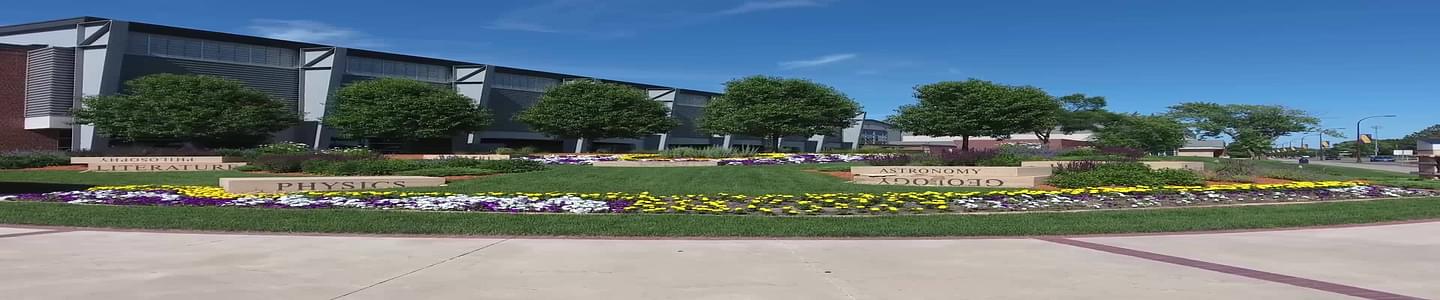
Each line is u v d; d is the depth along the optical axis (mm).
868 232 9758
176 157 29094
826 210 12547
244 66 51000
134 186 17422
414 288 5922
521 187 17641
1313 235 9711
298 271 6703
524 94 65438
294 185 16484
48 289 5727
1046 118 50031
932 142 90875
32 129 44875
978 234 9719
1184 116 79500
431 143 53375
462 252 7984
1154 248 8391
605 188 17391
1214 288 5902
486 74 61125
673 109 75375
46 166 29453
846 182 19688
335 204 12844
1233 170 24016
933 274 6617
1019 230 9992
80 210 11789
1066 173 18969
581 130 51156
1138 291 5777
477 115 50156
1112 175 18125
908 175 19656
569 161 31234
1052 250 8188
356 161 24062
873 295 5688
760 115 49344
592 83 53625
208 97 41406
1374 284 6090
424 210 12133
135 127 40031
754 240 9141
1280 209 12938
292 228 10016
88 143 44625
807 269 6914
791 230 9922
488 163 24188
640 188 17391
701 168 25562
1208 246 8578
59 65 44344
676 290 5887
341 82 53875
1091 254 7871
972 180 18969
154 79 41938
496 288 5938
